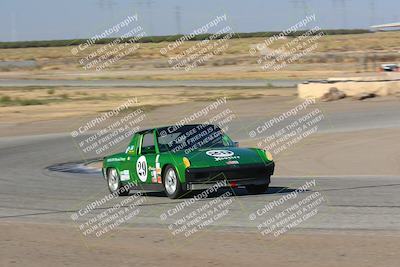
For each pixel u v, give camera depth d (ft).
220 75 504.84
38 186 110.11
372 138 161.58
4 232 67.10
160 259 50.85
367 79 281.74
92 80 485.15
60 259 52.49
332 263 47.26
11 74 597.93
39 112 285.43
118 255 53.06
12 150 180.45
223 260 49.55
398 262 46.93
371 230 59.52
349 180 103.50
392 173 113.50
